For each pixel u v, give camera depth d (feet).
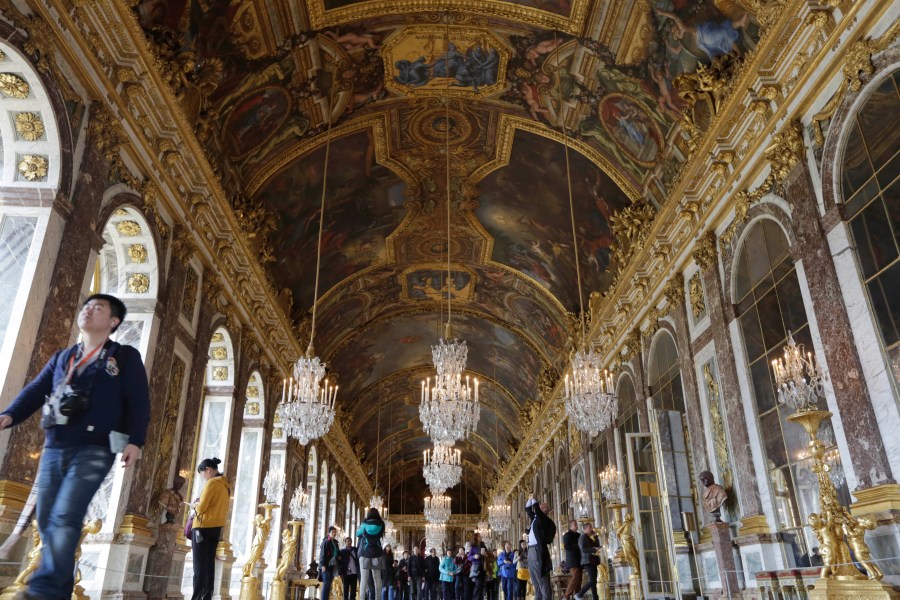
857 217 26.05
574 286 72.43
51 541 9.96
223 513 25.12
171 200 37.04
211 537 24.44
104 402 11.12
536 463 107.04
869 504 23.66
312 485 87.10
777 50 30.63
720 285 38.04
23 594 9.47
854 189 26.27
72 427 10.82
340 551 46.96
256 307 56.34
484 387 122.52
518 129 56.44
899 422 22.99
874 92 25.13
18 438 21.95
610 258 60.18
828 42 27.50
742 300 35.76
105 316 11.97
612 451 60.23
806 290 29.14
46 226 24.48
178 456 38.65
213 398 49.21
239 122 45.62
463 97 53.83
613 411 37.45
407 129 57.47
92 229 27.37
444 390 40.19
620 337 59.11
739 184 35.78
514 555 57.72
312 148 54.08
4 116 24.81
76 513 10.25
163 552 34.40
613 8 40.96
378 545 38.81
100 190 28.22
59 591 9.75
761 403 33.30
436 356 41.29
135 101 31.50
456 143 59.36
